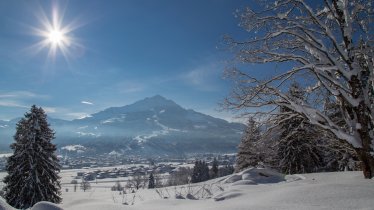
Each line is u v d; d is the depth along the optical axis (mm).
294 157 32656
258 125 15258
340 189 9898
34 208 8844
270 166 35375
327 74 13023
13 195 31734
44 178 32219
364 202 8391
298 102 14164
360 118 12891
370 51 13461
